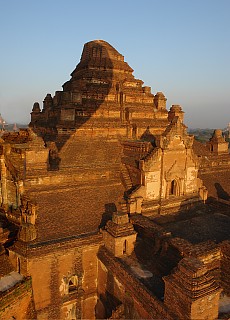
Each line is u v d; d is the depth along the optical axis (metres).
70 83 46.19
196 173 39.16
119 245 27.97
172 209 36.50
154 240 29.02
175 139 35.97
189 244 25.88
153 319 21.17
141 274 25.59
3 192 35.34
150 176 34.69
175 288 20.03
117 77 45.88
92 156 37.56
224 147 51.41
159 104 47.38
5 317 24.44
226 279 24.81
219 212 38.59
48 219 29.62
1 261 27.95
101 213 32.56
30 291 26.19
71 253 28.19
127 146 39.00
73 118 38.66
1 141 35.03
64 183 33.34
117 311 24.91
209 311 19.69
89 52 46.41
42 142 31.94
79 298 29.31
